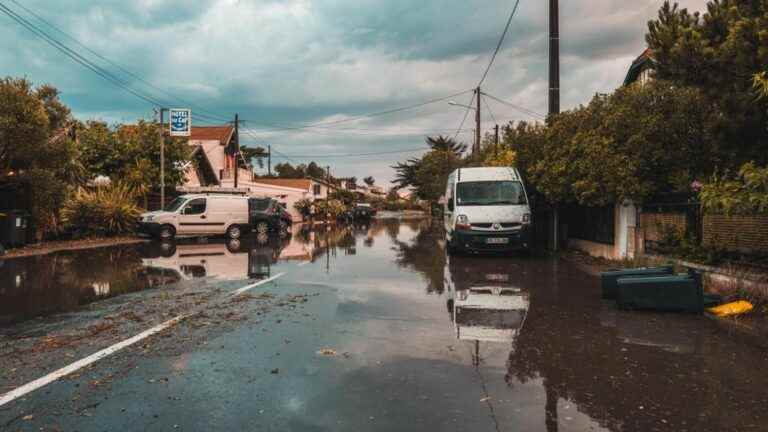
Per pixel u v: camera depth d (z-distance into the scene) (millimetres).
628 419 3672
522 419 3650
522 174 18484
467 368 4727
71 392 4102
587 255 14719
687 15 8055
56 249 16719
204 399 3967
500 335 5918
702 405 3930
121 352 5172
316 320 6613
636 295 7266
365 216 54750
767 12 6934
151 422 3568
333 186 71875
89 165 24750
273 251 16734
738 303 7121
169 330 6070
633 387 4293
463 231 14195
